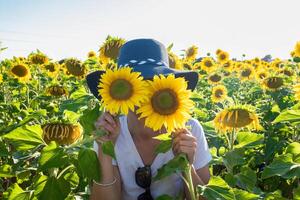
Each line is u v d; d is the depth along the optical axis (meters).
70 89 2.86
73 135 1.14
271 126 2.00
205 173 1.15
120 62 1.13
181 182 1.15
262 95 3.33
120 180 1.16
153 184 1.13
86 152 0.98
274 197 1.23
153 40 1.13
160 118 0.84
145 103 0.84
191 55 4.08
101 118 0.95
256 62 6.43
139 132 1.13
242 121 1.31
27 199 1.19
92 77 1.25
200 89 3.86
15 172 1.26
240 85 5.21
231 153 1.25
